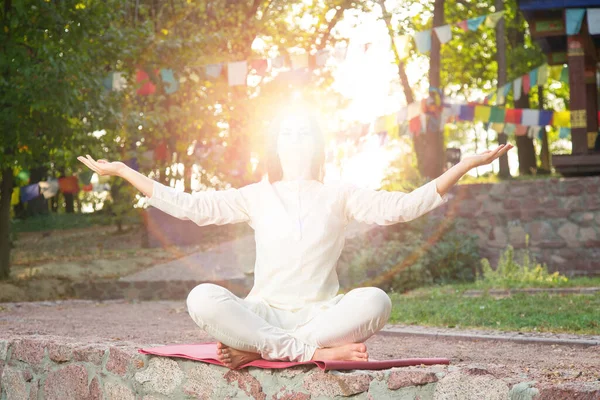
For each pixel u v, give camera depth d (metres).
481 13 31.62
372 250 15.42
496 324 9.39
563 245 16.75
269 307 4.41
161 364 4.93
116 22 17.38
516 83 21.38
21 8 13.50
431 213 17.39
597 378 3.76
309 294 4.39
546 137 33.62
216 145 19.95
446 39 15.72
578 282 14.12
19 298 15.16
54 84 13.93
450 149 27.80
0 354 6.32
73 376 5.59
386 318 4.24
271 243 4.46
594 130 19.80
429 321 9.88
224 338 4.25
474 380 3.75
